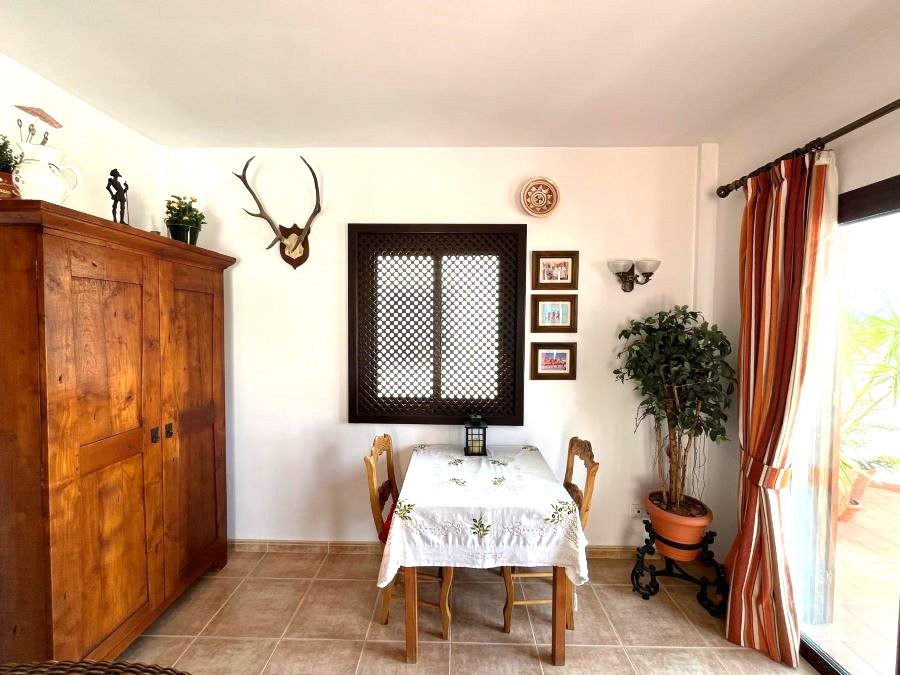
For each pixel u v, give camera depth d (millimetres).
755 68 1678
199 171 2494
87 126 1972
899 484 1499
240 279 2516
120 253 1628
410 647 1723
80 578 1467
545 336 2484
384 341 2500
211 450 2246
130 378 1693
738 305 2213
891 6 1326
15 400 1346
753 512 1806
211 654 1770
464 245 2461
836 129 1638
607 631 1918
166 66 1683
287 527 2578
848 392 1646
